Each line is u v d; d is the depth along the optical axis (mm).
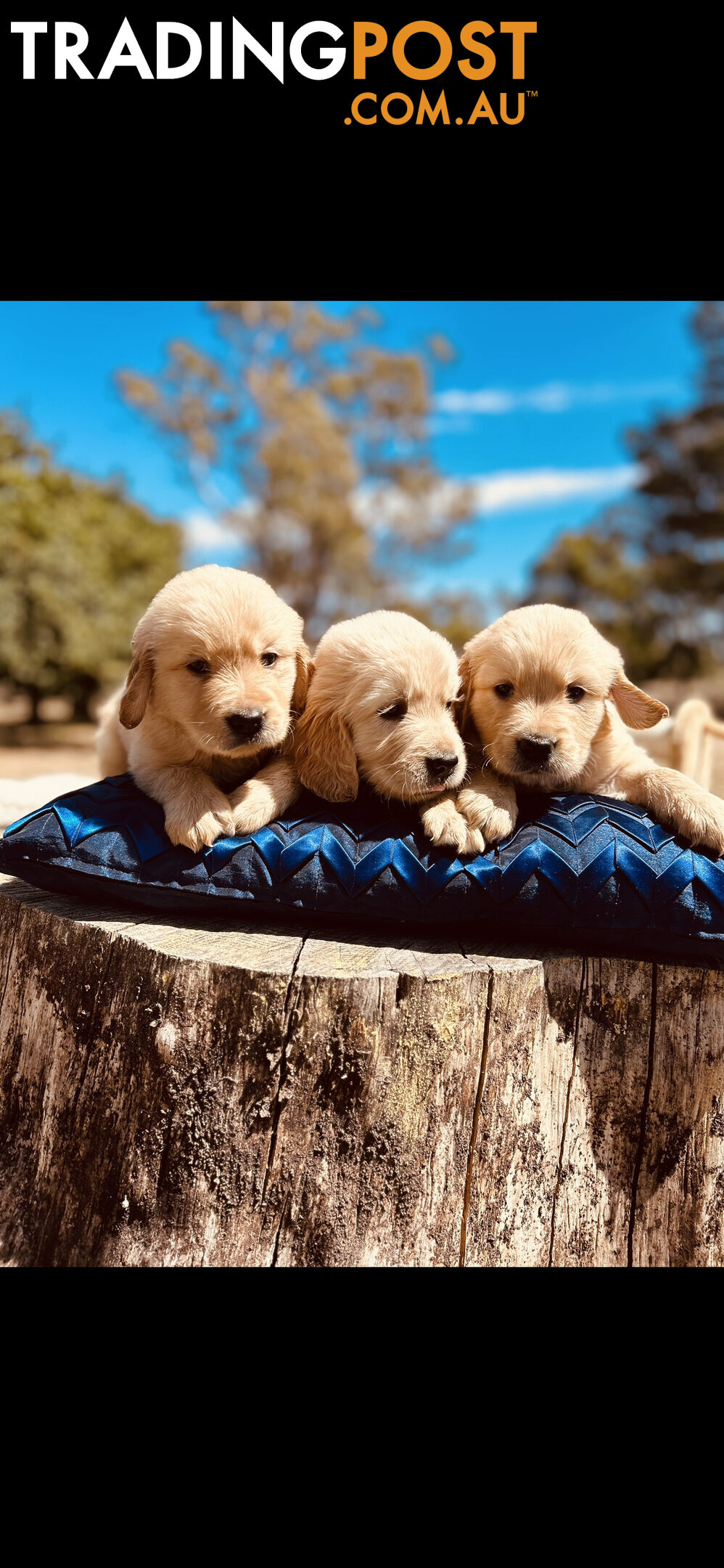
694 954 517
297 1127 489
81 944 519
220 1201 496
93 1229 514
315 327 6008
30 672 4004
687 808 523
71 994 521
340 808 548
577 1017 513
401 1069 485
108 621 4078
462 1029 489
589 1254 521
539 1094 508
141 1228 505
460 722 576
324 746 547
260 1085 488
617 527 7090
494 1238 507
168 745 560
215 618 520
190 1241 499
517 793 564
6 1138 538
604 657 562
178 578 558
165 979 493
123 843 521
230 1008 486
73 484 4512
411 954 514
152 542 4703
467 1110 496
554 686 535
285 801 547
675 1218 525
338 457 5934
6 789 916
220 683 516
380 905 513
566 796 557
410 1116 490
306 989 479
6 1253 522
